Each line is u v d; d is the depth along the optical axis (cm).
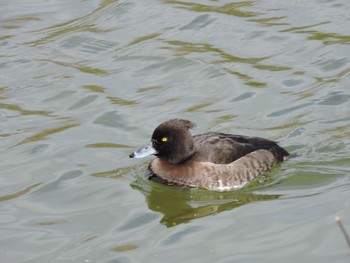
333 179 1272
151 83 1694
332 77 1647
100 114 1573
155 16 1977
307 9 1952
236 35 1855
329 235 1085
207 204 1246
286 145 1410
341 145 1384
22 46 1881
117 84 1695
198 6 2016
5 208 1251
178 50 1809
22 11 2047
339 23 1866
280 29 1862
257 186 1288
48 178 1345
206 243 1107
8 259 1095
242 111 1552
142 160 1402
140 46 1845
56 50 1858
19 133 1514
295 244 1074
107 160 1402
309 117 1501
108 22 1972
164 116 1552
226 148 1323
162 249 1101
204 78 1692
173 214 1216
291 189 1259
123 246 1116
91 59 1814
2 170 1378
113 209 1238
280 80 1656
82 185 1318
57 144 1466
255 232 1124
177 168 1321
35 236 1159
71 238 1149
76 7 2058
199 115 1547
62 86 1695
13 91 1689
